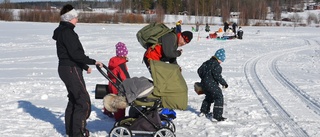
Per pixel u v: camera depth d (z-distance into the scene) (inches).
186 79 447.5
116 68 252.5
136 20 2906.0
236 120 271.0
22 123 256.4
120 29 1711.4
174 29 233.9
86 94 217.2
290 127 253.0
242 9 3558.1
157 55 234.2
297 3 5265.8
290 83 427.2
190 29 2000.5
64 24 212.4
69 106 224.2
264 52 837.2
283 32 1847.9
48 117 273.0
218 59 267.9
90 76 464.1
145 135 226.2
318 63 631.8
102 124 258.7
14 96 345.1
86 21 2696.9
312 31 1995.6
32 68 530.0
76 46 206.8
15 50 765.9
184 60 645.9
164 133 214.5
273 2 4603.8
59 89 381.1
